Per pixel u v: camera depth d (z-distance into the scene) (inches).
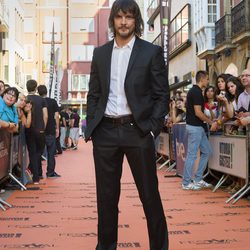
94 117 161.3
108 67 159.5
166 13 615.8
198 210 262.4
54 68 1220.5
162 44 612.1
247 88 303.1
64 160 636.7
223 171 317.4
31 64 1934.1
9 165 338.6
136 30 160.1
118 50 160.1
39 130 371.6
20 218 246.7
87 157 696.4
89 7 2000.5
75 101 1977.1
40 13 1973.4
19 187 353.1
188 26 984.9
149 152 157.8
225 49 789.9
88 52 1998.0
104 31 2007.9
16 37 1443.2
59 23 1987.0
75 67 1993.1
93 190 346.6
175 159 441.1
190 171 336.5
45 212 262.5
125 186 362.6
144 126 155.8
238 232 212.7
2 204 284.4
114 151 160.1
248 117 278.7
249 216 245.0
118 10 157.2
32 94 373.7
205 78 328.2
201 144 334.6
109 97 159.5
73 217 248.7
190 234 210.1
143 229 219.5
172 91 1188.5
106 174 162.2
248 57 726.5
